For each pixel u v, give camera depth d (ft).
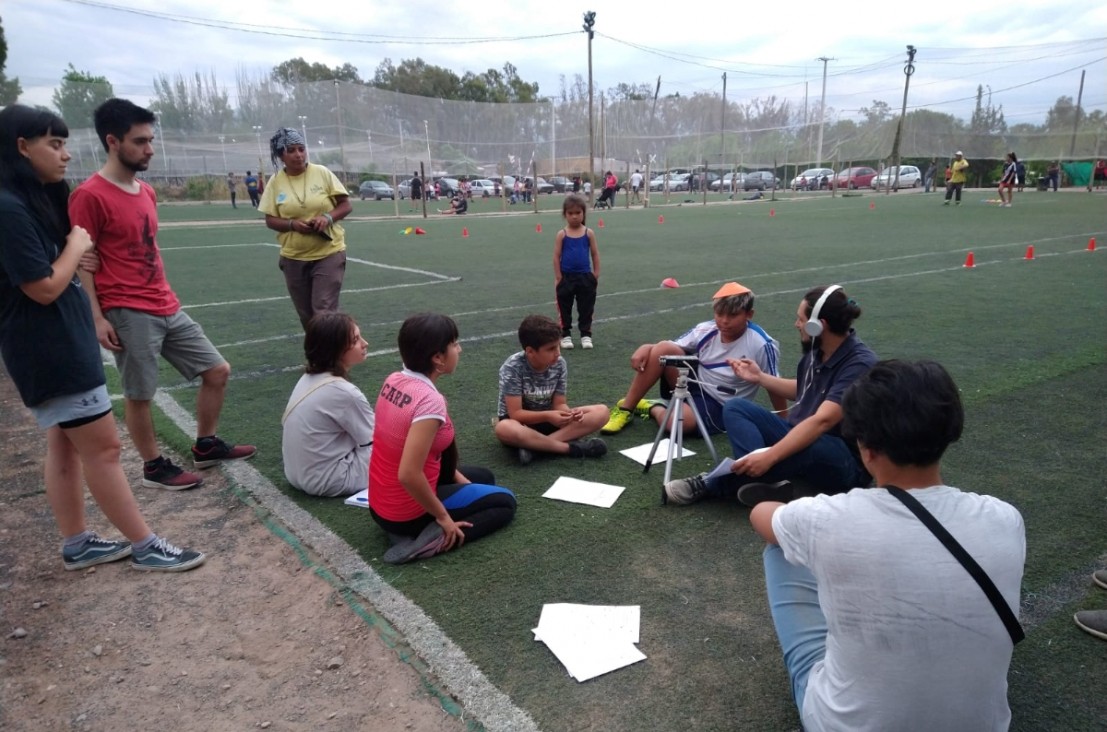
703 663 8.05
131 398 12.30
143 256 12.01
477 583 9.59
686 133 130.82
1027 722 7.14
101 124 11.53
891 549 5.24
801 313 11.10
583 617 8.74
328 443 12.12
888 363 5.80
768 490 10.77
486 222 78.28
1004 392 16.94
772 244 50.26
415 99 115.14
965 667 5.23
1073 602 9.06
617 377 18.81
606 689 7.64
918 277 34.47
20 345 8.95
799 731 7.05
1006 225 59.72
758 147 132.36
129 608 9.42
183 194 127.54
